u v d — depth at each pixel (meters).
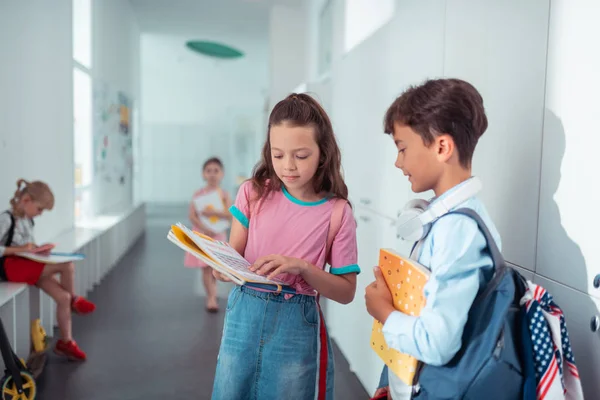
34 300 3.48
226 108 15.30
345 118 3.62
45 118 4.54
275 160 1.47
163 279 5.78
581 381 1.23
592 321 1.17
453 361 1.04
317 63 6.89
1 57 3.63
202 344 3.72
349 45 4.11
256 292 1.50
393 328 1.10
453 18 1.90
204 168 4.68
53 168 4.78
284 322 1.48
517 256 1.51
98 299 4.87
